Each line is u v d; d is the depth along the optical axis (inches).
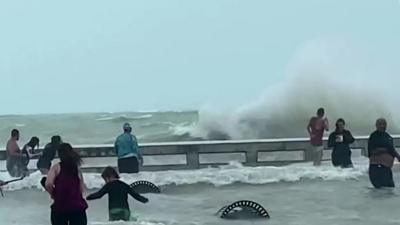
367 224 888.3
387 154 1179.9
